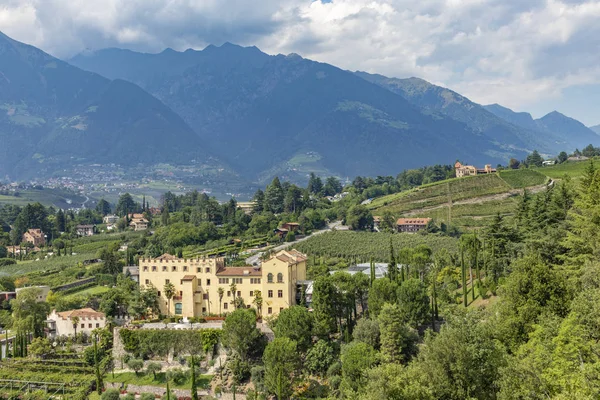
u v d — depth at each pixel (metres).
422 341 165.38
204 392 168.88
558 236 161.25
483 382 104.88
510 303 129.75
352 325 181.25
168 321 193.38
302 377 162.62
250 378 170.00
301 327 169.88
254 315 183.50
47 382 180.50
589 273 119.31
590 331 94.62
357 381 137.75
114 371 183.88
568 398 79.00
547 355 95.19
